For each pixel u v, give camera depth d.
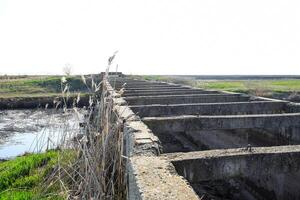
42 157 9.44
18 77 71.38
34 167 9.04
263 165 4.23
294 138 7.78
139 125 5.83
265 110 10.00
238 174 4.18
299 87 34.28
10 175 8.38
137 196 3.05
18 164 9.29
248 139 9.83
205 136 12.47
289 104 9.82
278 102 10.13
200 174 4.07
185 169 4.01
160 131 7.05
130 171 3.82
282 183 6.96
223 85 38.66
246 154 4.20
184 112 9.35
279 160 4.25
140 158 3.96
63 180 6.04
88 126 5.86
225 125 7.25
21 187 7.21
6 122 25.67
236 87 34.59
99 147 5.57
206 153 4.30
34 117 28.31
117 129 5.82
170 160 3.99
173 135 14.19
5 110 34.12
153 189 2.92
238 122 7.28
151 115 9.15
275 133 8.59
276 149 4.45
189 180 4.03
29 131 21.72
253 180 8.00
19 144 17.91
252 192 8.01
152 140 4.69
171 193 2.82
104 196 4.68
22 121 26.06
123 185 4.82
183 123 7.12
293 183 6.57
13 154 15.56
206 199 7.73
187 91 15.04
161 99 11.39
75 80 44.47
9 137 19.86
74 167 6.02
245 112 9.83
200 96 11.91
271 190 7.36
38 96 37.94
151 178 3.22
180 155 4.23
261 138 9.23
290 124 7.51
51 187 6.16
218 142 11.51
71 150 6.67
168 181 3.13
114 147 5.62
